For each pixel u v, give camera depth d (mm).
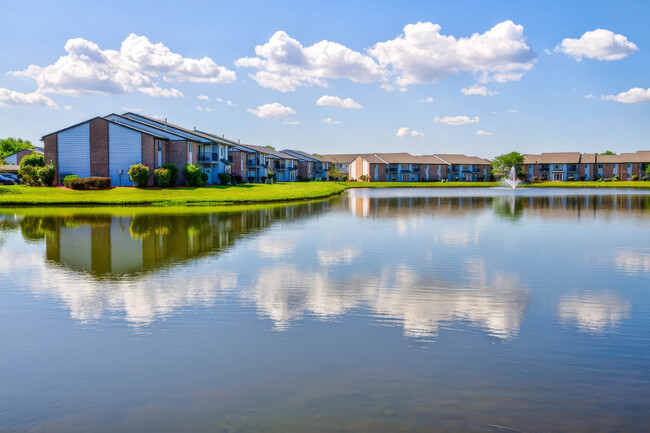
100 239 18469
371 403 5711
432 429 5164
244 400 5801
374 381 6262
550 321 8641
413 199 48375
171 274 12383
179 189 49594
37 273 12492
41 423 5391
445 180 135125
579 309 9375
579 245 17406
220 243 17609
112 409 5652
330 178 129375
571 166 135625
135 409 5637
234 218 26953
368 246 17047
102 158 51156
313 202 42750
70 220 25453
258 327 8312
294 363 6828
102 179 45719
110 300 9977
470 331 8109
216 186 57969
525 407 5613
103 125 50906
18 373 6594
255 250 16094
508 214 30422
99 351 7293
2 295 10367
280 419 5383
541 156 140500
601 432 5105
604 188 85250
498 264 13820
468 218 27641
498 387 6090
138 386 6184
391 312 9164
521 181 123188
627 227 23109
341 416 5430
